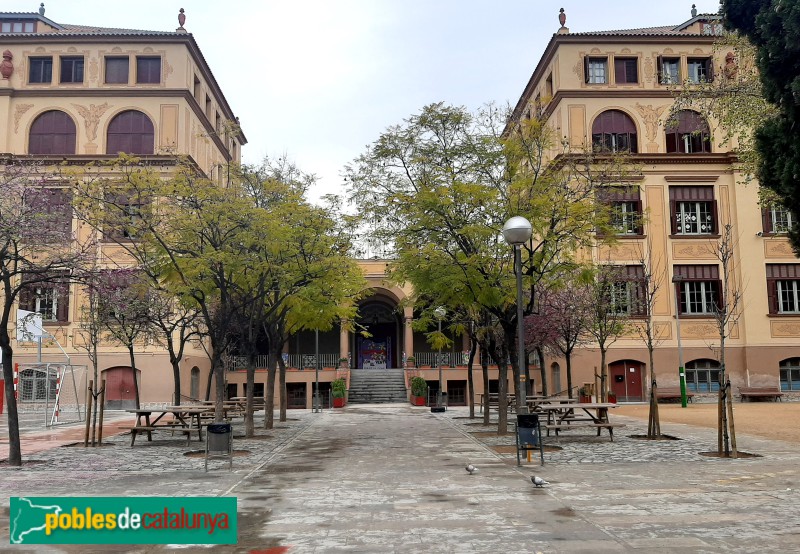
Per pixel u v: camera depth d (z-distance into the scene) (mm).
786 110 9125
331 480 11211
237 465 13117
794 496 9344
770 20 9109
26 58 33812
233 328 22984
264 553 6773
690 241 35062
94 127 33406
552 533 7406
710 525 7695
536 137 18578
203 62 36625
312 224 18328
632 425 21016
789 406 29750
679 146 35625
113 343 31609
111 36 33656
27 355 32469
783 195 9242
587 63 35344
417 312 41500
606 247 33594
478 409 32781
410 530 7633
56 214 15461
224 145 42688
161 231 16484
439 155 18750
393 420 25516
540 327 24891
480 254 16875
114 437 19203
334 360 43094
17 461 13383
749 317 35062
